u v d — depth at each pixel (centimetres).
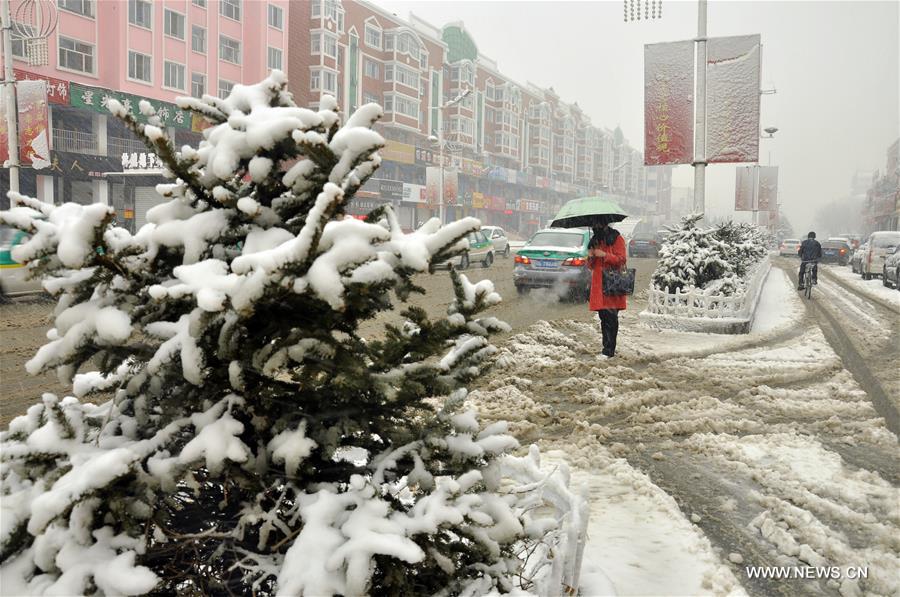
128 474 170
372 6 6125
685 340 1073
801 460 478
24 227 174
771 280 2606
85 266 173
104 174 3406
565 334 1080
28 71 3170
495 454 204
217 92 4269
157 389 194
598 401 639
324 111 200
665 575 307
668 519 371
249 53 4462
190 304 195
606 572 306
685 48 1461
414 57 6556
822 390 704
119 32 3591
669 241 1301
